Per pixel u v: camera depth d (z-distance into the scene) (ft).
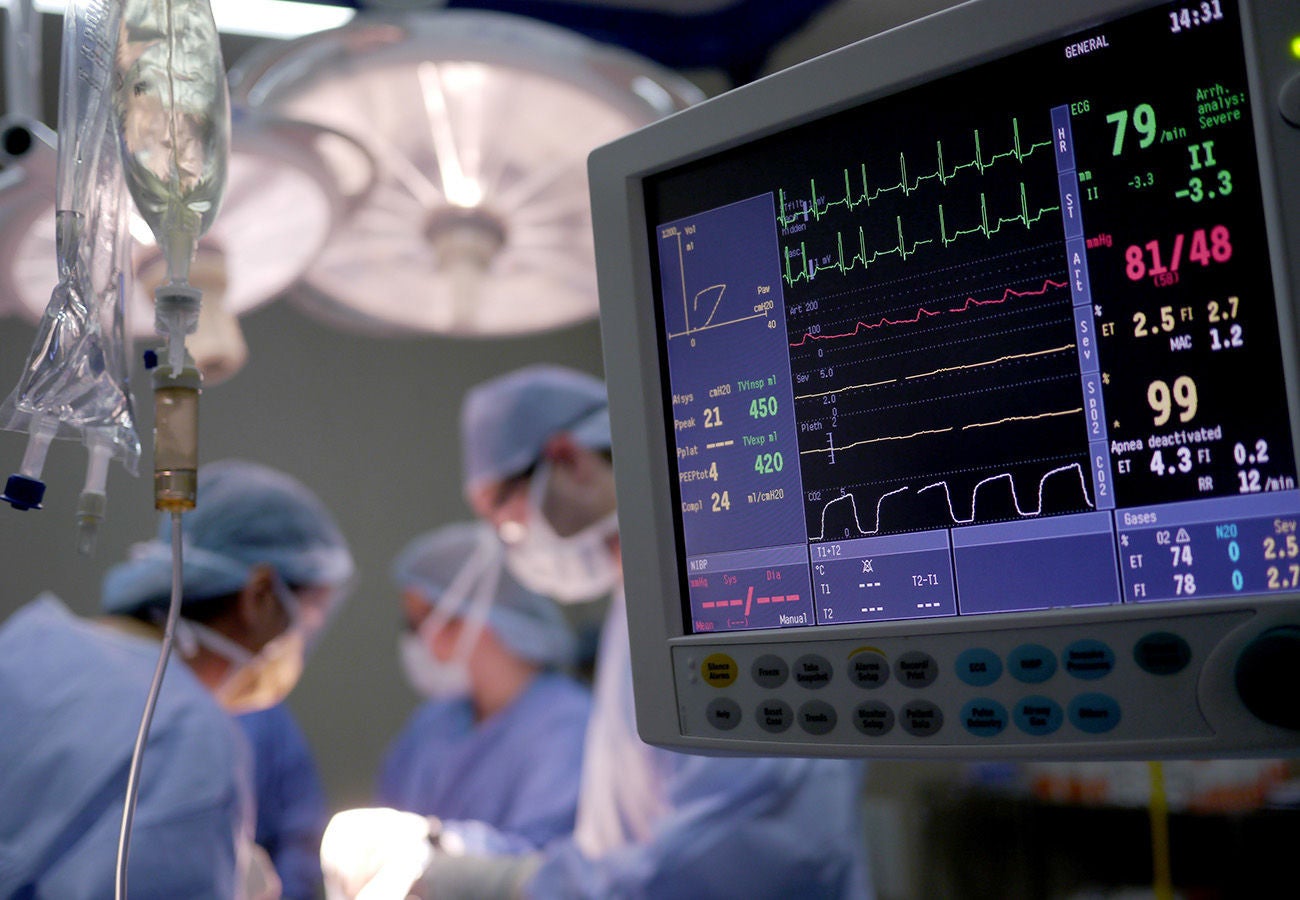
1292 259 1.69
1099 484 1.87
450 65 3.78
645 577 2.27
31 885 4.37
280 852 8.59
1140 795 6.65
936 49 2.01
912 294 2.06
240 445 10.71
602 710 6.05
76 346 2.17
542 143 4.31
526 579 7.83
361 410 11.21
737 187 2.24
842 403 2.11
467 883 5.43
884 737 1.96
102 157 2.25
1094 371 1.88
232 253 4.39
